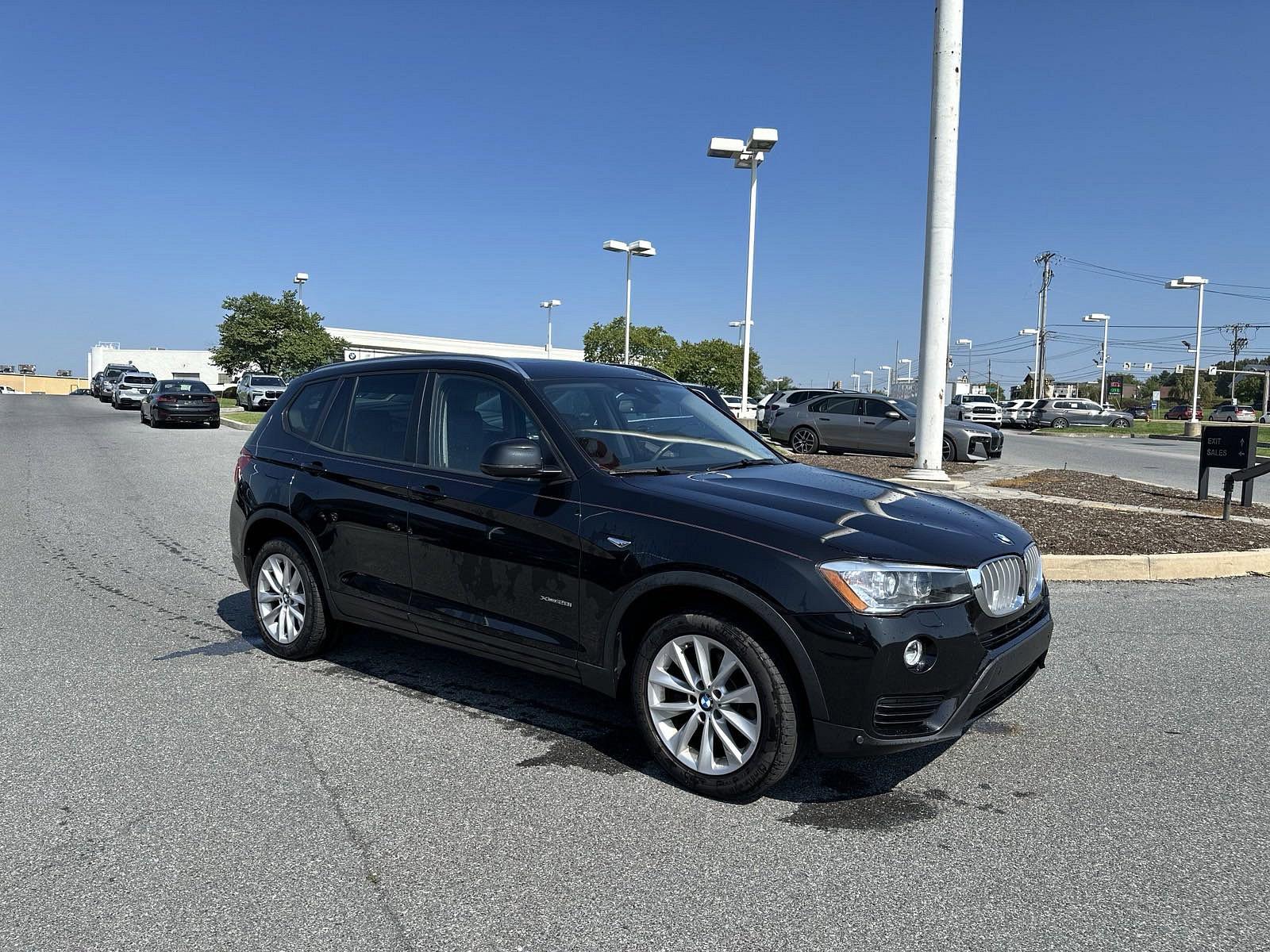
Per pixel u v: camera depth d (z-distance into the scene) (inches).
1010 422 1957.4
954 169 506.3
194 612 254.1
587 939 104.6
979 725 175.3
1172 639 235.3
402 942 103.7
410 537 177.5
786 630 130.5
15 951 101.3
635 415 179.6
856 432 812.6
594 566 150.4
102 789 142.9
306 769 151.0
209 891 114.3
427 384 187.9
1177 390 4731.8
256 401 1375.5
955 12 497.0
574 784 146.5
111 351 3831.2
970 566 136.4
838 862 122.7
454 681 195.6
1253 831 132.8
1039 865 122.5
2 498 483.8
